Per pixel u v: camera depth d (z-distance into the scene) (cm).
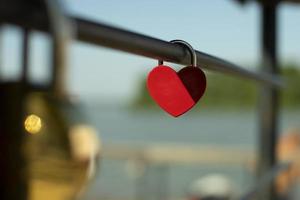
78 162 32
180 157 279
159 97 45
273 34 93
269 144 94
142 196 277
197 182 270
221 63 53
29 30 28
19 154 32
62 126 31
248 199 83
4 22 27
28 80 31
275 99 95
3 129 31
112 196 276
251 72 68
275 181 95
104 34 33
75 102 32
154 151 283
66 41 27
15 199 32
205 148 275
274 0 92
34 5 27
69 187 32
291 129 185
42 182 32
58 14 27
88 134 33
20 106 31
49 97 30
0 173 32
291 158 130
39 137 32
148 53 40
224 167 269
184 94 45
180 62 45
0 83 31
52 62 27
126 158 281
